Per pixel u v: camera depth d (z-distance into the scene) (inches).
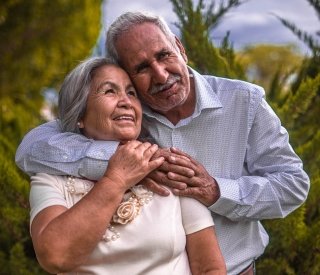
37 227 86.0
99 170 89.7
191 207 91.5
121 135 91.5
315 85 136.4
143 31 92.6
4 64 305.9
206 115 97.7
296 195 97.9
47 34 304.2
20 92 304.0
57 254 83.0
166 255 87.7
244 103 97.9
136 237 87.0
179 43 97.8
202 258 90.1
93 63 92.5
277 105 145.4
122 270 87.0
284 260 127.4
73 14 303.4
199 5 144.6
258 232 101.3
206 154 98.7
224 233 98.3
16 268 136.9
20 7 302.0
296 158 100.4
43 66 303.4
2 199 136.1
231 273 98.8
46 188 90.2
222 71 142.3
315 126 147.0
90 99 91.8
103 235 86.6
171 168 90.6
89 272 87.0
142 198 89.4
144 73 93.0
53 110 151.8
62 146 91.7
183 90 94.1
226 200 93.4
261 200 95.6
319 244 125.5
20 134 175.2
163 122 98.3
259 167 100.2
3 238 140.1
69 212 84.7
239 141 98.6
